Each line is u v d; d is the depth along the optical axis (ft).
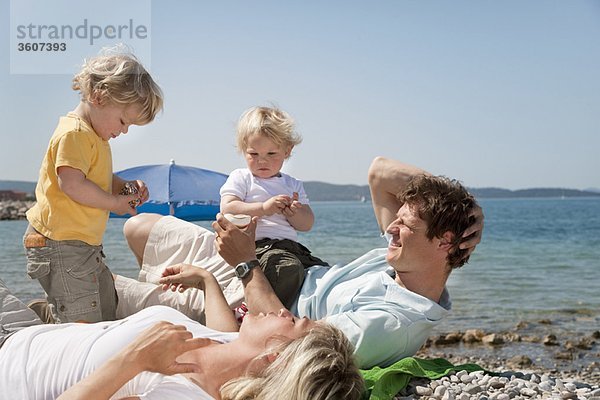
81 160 14.02
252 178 15.94
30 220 14.49
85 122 14.46
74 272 14.23
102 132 14.58
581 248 93.81
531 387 12.67
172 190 22.06
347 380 9.39
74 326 11.12
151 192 22.13
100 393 9.03
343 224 133.49
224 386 9.59
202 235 16.25
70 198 14.11
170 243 16.28
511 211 212.23
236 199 15.62
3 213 118.62
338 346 9.62
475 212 13.10
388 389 11.82
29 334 10.85
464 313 44.45
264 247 14.90
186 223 16.55
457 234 12.90
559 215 179.63
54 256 14.15
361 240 100.01
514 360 31.30
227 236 13.48
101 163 14.57
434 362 13.87
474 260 80.28
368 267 14.17
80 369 10.12
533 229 129.59
